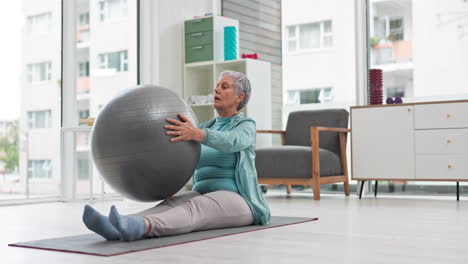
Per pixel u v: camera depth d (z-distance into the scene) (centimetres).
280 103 567
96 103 521
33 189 467
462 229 249
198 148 229
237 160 246
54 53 491
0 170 448
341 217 304
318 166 448
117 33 536
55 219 310
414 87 505
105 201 472
